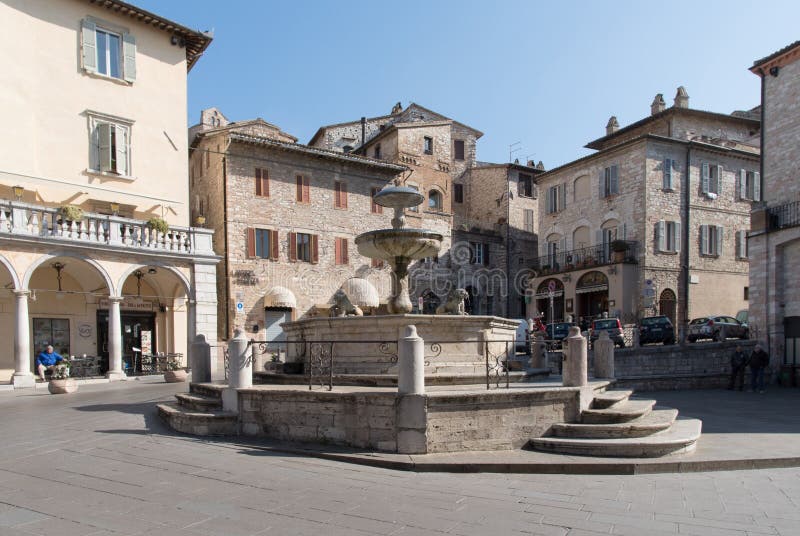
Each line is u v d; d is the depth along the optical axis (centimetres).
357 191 3891
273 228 3497
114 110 2617
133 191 2653
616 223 3962
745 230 4059
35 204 2150
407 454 921
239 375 1091
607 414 1044
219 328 3331
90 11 2570
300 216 3609
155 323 2761
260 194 3466
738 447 1056
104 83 2595
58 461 862
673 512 679
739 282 4012
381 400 946
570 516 653
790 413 1609
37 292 2397
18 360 2036
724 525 634
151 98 2745
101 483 750
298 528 595
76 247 2181
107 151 2547
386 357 1227
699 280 3862
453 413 947
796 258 2709
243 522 611
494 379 1225
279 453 954
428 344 1245
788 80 2828
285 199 3562
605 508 689
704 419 1463
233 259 3338
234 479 779
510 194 4775
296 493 723
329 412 990
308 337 1385
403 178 4175
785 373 2644
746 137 4291
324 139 4788
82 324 2514
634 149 3853
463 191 4912
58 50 2467
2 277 2283
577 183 4306
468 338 1300
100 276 2456
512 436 984
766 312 2773
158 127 2759
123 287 2659
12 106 2317
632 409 1083
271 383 1338
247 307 3362
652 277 3728
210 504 670
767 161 2914
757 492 788
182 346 2770
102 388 1941
